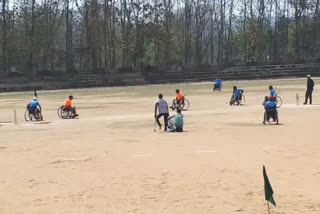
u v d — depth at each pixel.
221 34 117.44
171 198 10.77
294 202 10.14
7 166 15.51
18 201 11.00
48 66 113.25
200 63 110.50
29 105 33.50
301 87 62.66
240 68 98.50
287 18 115.88
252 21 108.44
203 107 39.22
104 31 102.81
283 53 117.00
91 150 18.30
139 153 17.17
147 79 93.56
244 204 10.09
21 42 100.62
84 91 77.81
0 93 82.06
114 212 9.80
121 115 34.56
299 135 20.28
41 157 17.09
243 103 41.84
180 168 14.16
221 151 16.95
